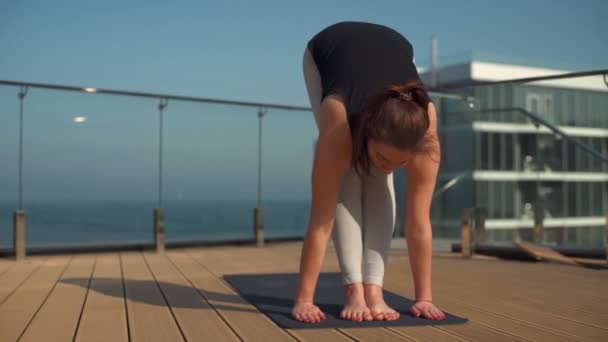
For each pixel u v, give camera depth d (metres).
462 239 4.34
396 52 2.22
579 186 4.26
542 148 4.47
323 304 2.40
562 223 4.40
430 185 2.17
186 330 1.95
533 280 3.20
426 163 2.13
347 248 2.17
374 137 1.93
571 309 2.39
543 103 4.48
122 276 3.29
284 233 5.19
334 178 2.08
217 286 2.93
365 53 2.16
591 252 4.18
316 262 2.14
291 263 3.96
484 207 4.73
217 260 4.13
